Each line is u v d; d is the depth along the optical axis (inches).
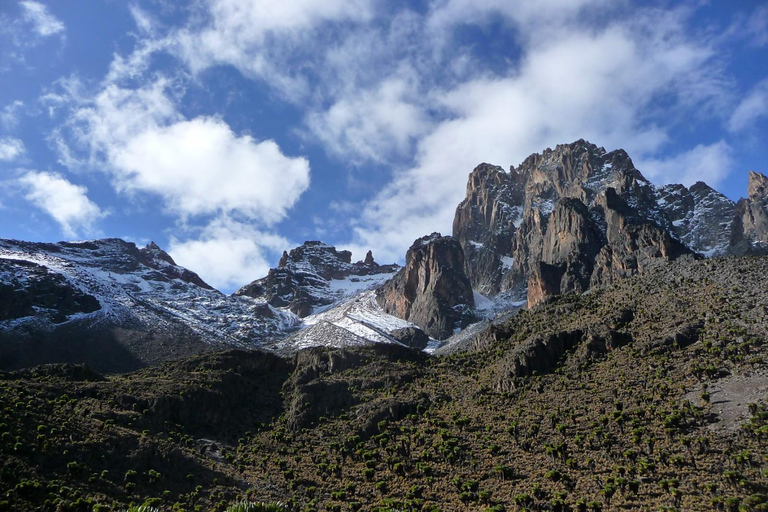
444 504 3757.4
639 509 3260.3
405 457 4517.7
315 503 3956.7
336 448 4859.7
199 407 5487.2
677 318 5634.8
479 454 4350.4
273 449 4980.3
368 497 3996.1
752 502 3041.3
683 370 4722.0
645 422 4207.7
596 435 4192.9
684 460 3649.1
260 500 3934.5
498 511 3459.6
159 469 4131.4
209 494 3988.7
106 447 4121.6
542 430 4500.5
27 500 3294.8
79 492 3523.6
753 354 4547.2
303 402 5723.4
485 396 5413.4
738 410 3964.1
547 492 3651.6
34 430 4013.3
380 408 5388.8
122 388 5516.7
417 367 6663.4
